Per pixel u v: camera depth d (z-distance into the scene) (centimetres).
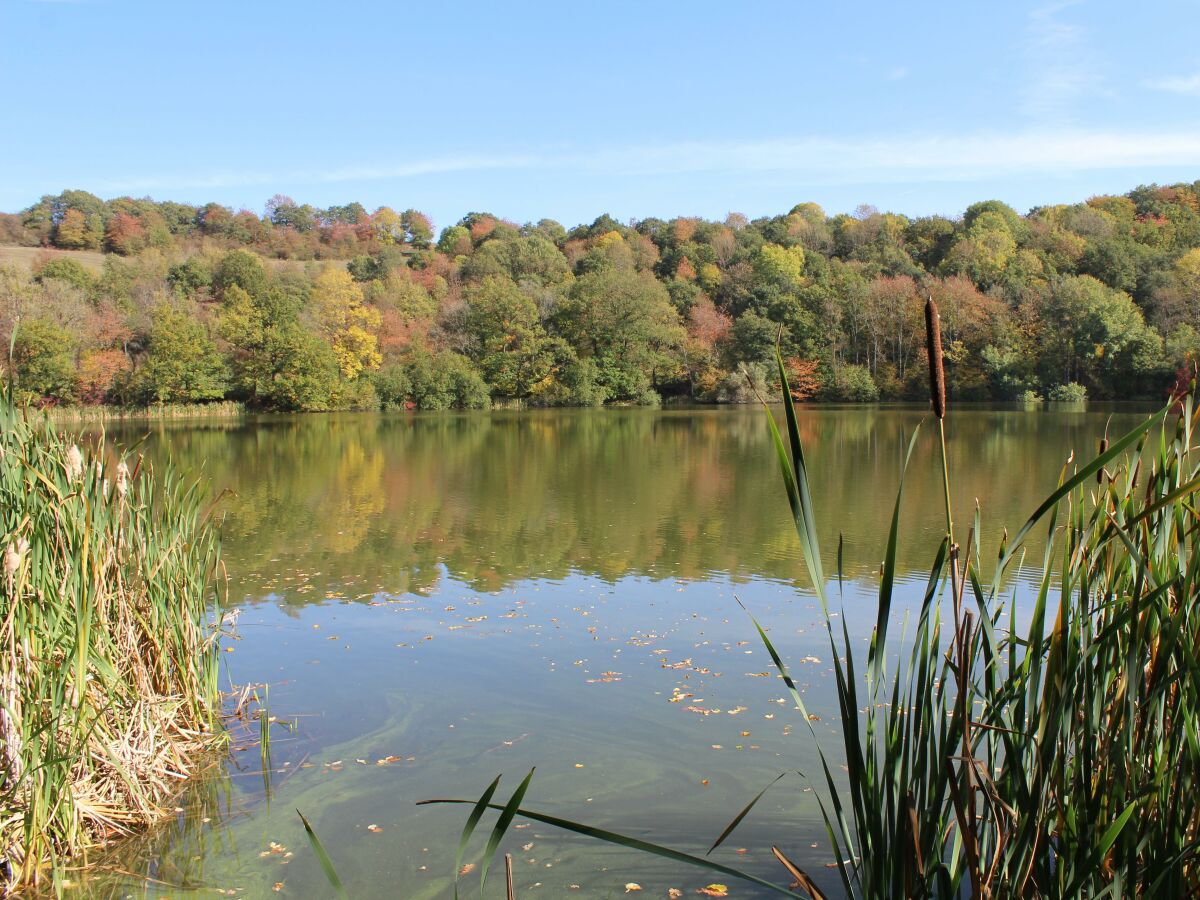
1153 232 6078
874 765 226
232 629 736
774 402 5006
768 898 357
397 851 407
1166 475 261
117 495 507
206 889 378
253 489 1609
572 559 996
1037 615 238
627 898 362
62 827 398
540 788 460
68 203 7756
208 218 8625
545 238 8681
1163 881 227
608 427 3350
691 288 6022
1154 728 242
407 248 9431
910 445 192
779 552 1020
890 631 689
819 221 8731
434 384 4750
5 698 378
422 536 1144
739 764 481
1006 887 227
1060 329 4494
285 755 504
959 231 6700
